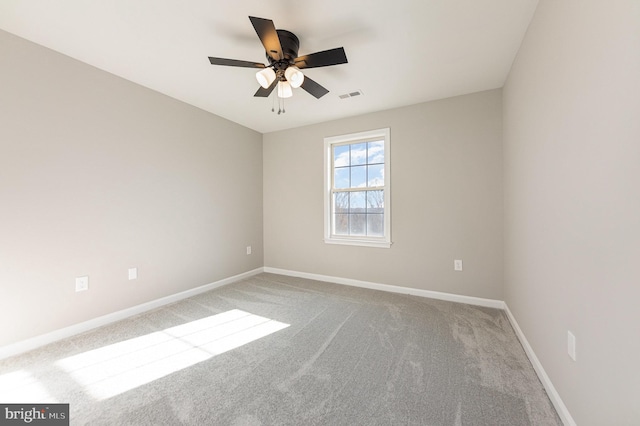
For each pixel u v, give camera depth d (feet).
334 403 4.66
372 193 11.61
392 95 9.57
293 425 4.18
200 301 9.85
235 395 4.86
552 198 4.75
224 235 11.99
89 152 7.56
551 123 4.77
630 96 2.71
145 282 8.95
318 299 10.02
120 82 8.24
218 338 7.04
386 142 10.89
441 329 7.47
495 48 6.81
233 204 12.46
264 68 6.37
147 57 7.23
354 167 12.02
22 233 6.38
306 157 13.00
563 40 4.29
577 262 3.86
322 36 6.34
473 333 7.22
